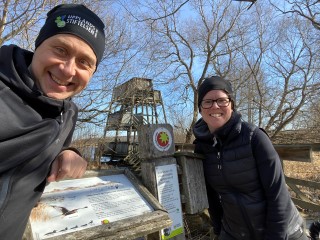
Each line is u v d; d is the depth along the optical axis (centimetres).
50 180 141
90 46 134
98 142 606
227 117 205
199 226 415
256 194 203
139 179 211
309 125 1379
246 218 207
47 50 129
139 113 1050
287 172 1078
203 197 223
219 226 252
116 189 188
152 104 1202
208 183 236
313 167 1146
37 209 150
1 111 110
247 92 1515
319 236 251
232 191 213
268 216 196
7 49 123
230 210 216
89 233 152
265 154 193
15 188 116
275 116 1371
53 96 132
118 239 159
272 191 193
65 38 128
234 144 203
